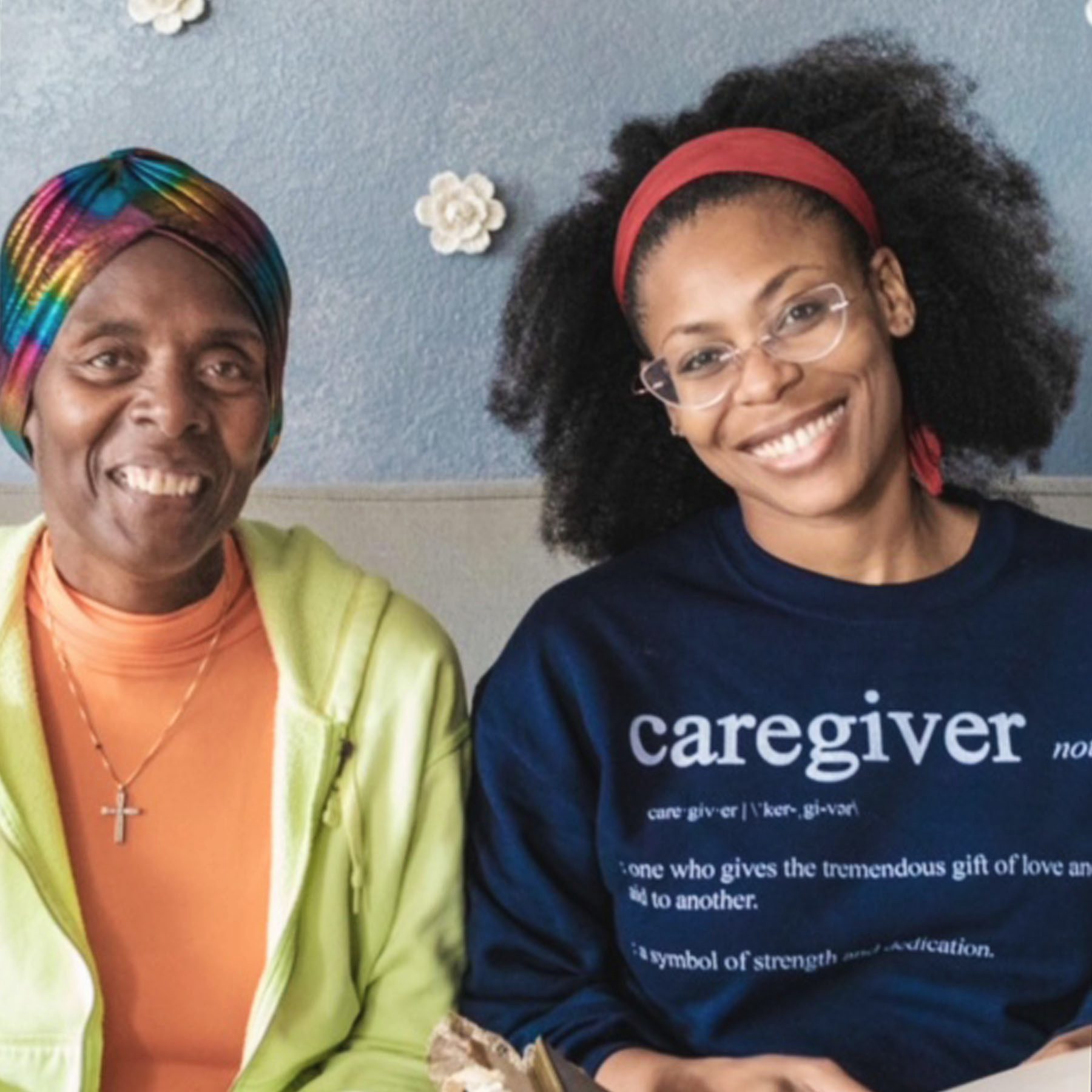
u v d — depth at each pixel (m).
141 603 1.37
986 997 1.36
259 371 1.34
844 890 1.37
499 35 1.82
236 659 1.41
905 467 1.43
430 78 1.82
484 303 1.84
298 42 1.81
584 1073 1.24
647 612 1.45
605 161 1.83
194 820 1.37
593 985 1.40
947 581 1.42
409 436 1.85
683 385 1.42
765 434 1.38
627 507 1.63
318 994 1.39
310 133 1.82
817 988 1.38
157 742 1.38
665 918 1.39
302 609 1.43
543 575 1.68
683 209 1.42
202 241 1.31
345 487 1.70
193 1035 1.37
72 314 1.30
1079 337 1.73
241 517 1.66
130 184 1.31
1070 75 1.83
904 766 1.38
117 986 1.36
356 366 1.84
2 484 1.67
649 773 1.41
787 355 1.37
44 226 1.31
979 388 1.57
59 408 1.30
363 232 1.83
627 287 1.47
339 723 1.39
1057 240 1.68
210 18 1.81
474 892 1.43
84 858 1.36
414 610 1.46
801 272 1.38
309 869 1.38
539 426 1.63
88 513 1.32
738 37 1.82
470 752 1.46
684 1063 1.32
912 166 1.53
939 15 1.82
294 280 1.83
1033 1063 1.20
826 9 1.82
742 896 1.38
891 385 1.40
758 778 1.39
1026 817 1.37
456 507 1.69
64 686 1.38
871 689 1.40
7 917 1.33
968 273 1.54
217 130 1.82
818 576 1.43
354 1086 1.37
